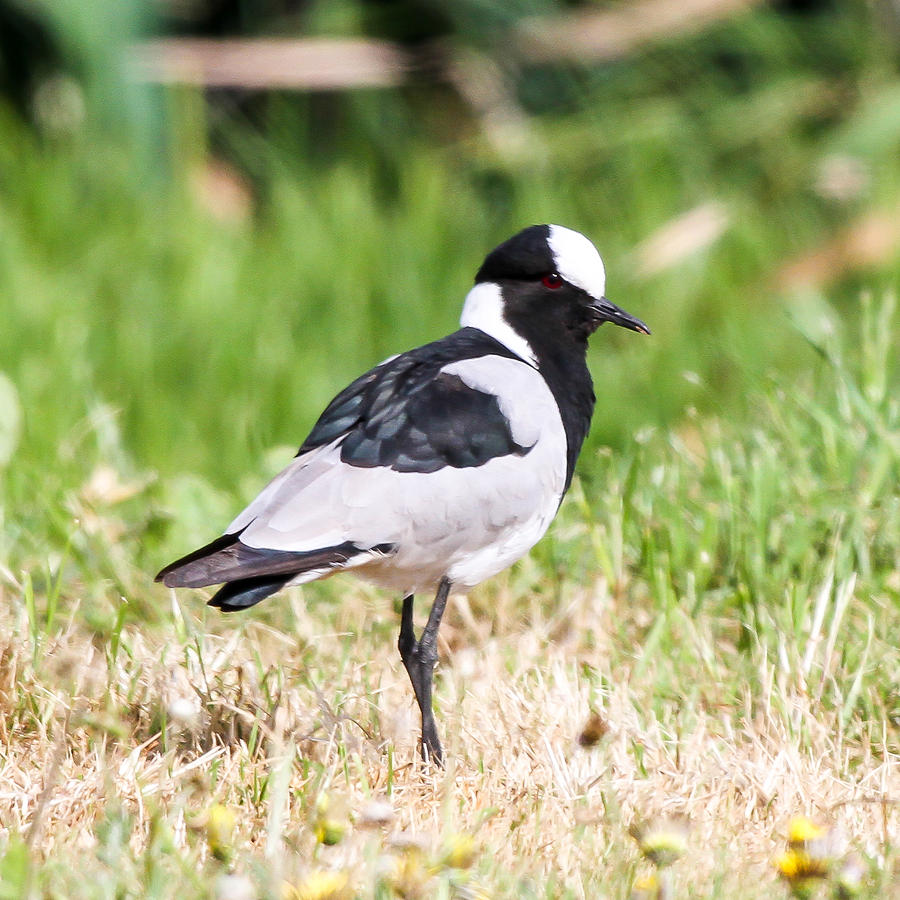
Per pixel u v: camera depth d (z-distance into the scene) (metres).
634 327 9.80
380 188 20.28
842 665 9.28
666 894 6.29
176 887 6.57
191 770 7.89
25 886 6.25
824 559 10.17
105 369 15.38
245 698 8.75
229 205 19.69
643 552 10.34
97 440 13.35
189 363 15.75
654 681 9.30
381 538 8.49
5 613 9.84
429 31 20.81
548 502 9.08
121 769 7.75
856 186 18.64
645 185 18.64
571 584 10.51
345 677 9.30
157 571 10.85
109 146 19.11
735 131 19.25
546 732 8.48
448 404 8.80
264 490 8.61
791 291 16.80
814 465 11.32
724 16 19.77
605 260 17.70
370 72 19.89
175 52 19.58
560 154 19.39
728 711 9.04
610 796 7.59
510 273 9.82
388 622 10.29
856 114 19.09
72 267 17.05
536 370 9.45
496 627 10.30
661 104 19.69
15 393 12.55
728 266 17.66
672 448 11.88
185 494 11.89
